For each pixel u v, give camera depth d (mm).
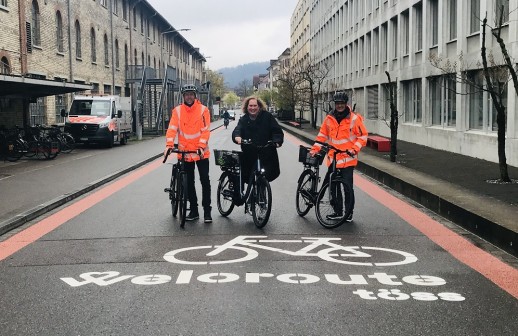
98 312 4684
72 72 30125
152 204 10453
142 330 4277
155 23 54750
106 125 25766
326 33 57844
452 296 5098
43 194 11086
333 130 8336
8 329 4336
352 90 42562
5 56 22078
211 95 97250
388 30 30656
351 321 4461
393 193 12070
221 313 4637
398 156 18812
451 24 21297
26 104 23812
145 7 48906
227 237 7547
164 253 6676
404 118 28234
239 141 8141
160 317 4551
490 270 5988
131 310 4719
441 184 11102
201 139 8406
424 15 23938
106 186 13203
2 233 7945
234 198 8711
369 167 15469
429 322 4445
